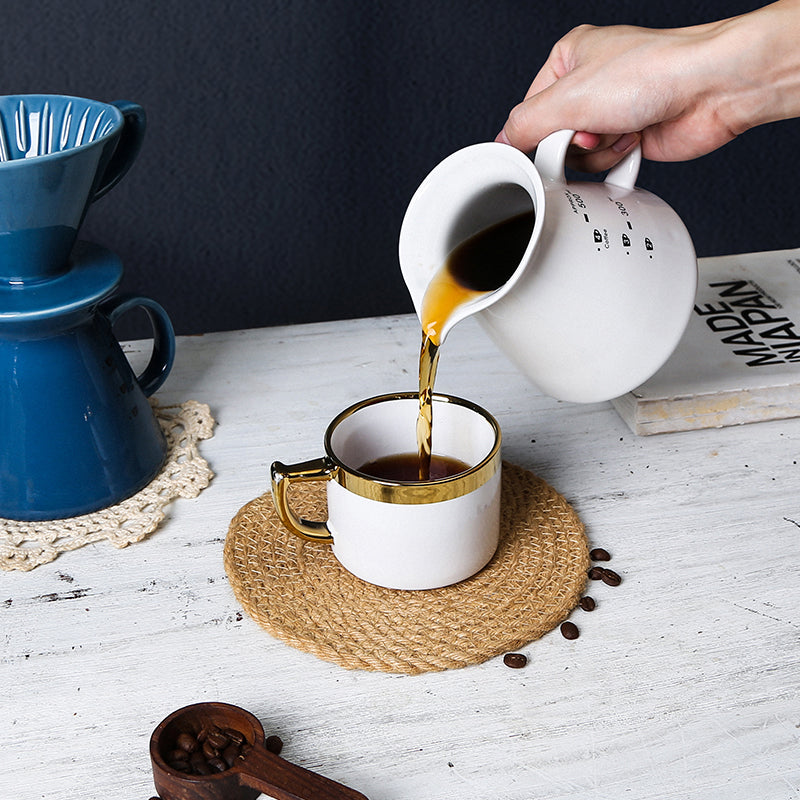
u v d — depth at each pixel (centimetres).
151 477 113
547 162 105
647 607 104
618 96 107
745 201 196
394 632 102
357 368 125
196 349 128
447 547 103
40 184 103
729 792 94
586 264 102
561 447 116
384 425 109
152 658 101
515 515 109
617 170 109
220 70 165
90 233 176
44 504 110
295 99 170
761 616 103
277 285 187
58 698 99
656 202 107
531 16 169
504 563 106
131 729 98
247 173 175
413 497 101
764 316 125
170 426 118
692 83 108
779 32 106
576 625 103
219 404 121
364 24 164
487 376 124
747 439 116
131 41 161
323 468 103
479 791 95
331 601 104
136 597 105
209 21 161
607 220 103
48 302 106
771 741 96
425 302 104
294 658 101
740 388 116
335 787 92
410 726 98
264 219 180
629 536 108
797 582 105
